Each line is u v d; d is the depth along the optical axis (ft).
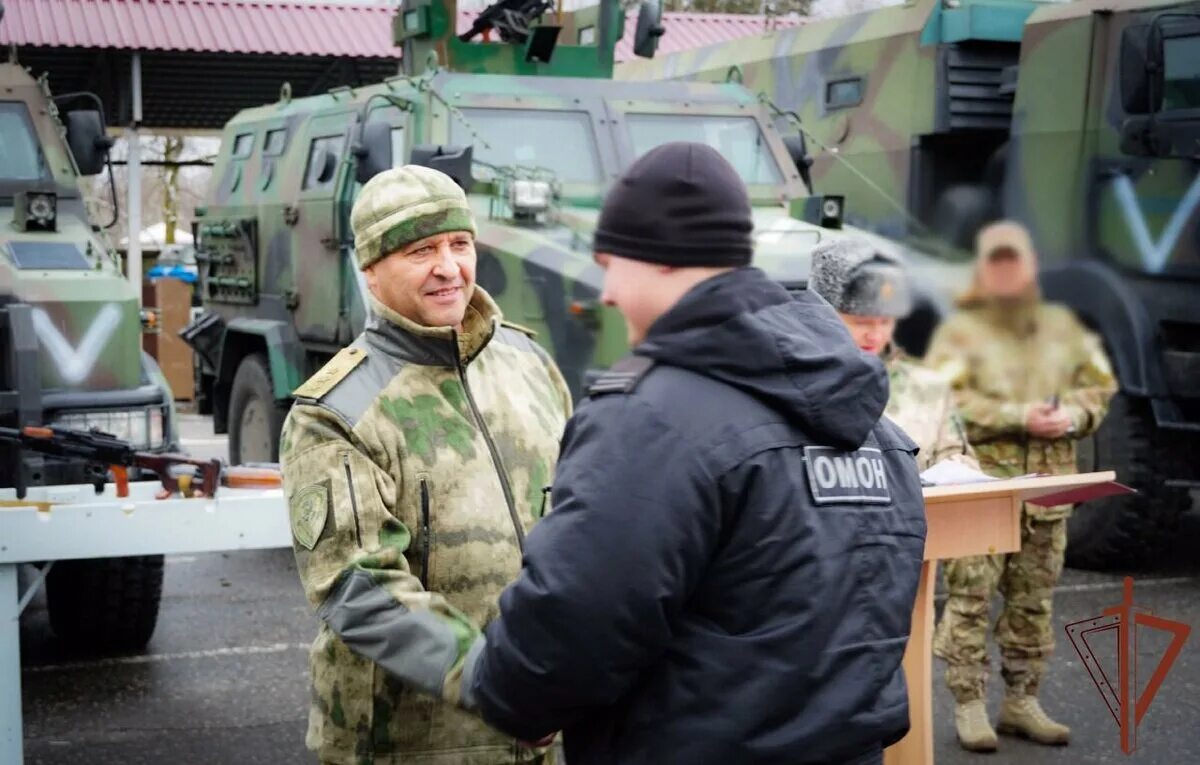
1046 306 24.41
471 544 8.29
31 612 21.40
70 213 20.75
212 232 30.04
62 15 50.21
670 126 24.13
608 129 23.52
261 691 17.75
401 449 8.21
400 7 26.23
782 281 20.34
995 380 24.41
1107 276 23.63
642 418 6.10
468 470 8.36
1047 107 24.67
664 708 6.09
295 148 26.43
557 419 9.09
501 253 20.83
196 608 21.75
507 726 6.29
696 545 5.99
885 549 6.37
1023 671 15.55
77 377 17.30
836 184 29.48
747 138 24.67
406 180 8.38
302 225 25.16
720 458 6.05
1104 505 23.29
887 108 28.17
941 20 26.91
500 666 6.16
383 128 21.89
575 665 5.95
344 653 8.16
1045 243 24.61
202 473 12.21
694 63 34.55
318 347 24.76
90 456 12.46
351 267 23.25
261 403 26.58
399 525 8.04
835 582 6.13
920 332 26.00
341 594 7.73
